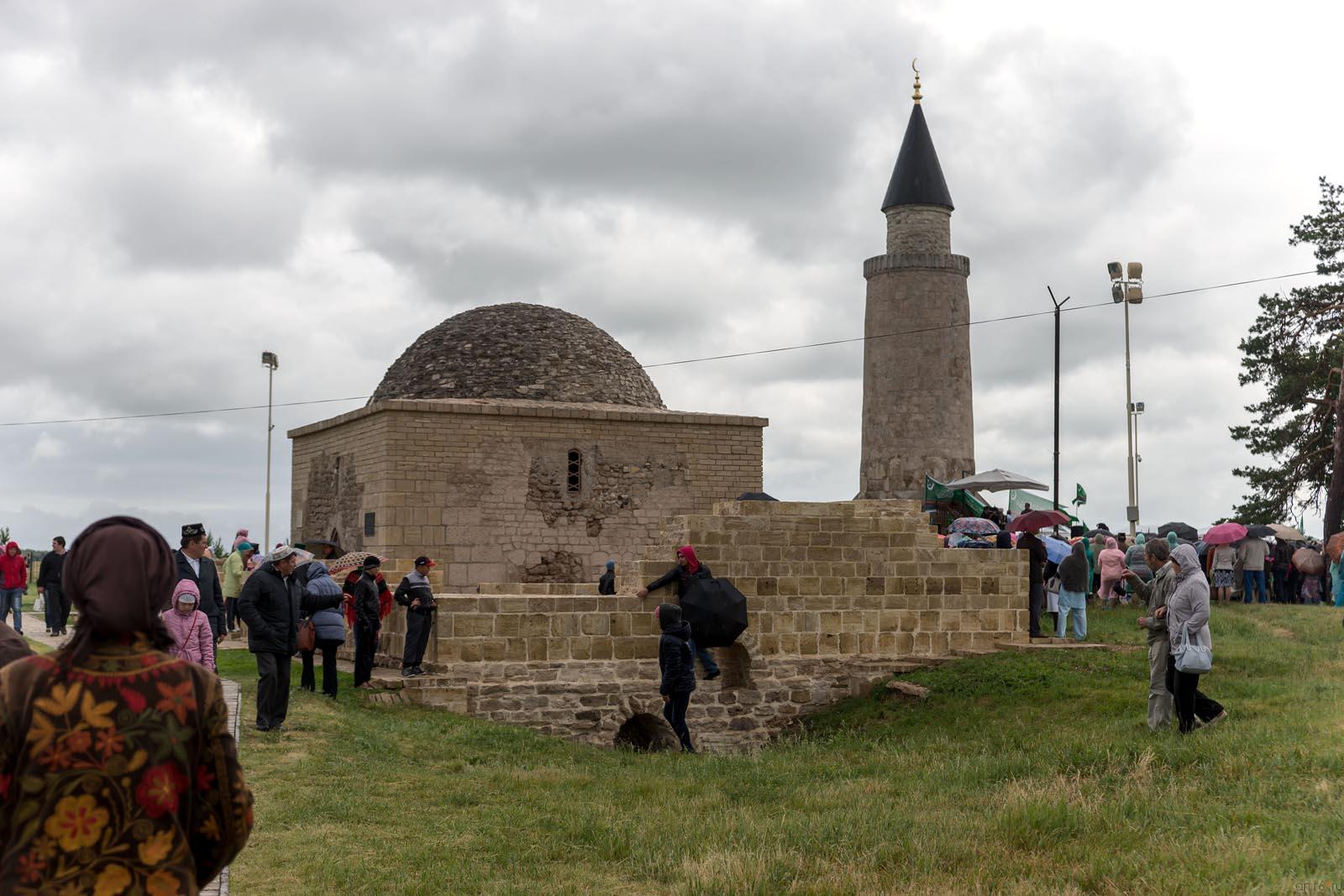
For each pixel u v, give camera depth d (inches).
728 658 887.7
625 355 1331.2
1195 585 538.6
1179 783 456.1
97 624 158.9
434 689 754.2
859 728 814.5
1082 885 340.8
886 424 1871.3
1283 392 1736.0
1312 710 572.1
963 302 1893.5
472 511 1112.2
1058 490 1450.5
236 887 349.4
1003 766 539.8
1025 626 928.9
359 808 455.2
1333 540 1101.1
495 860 391.2
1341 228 1785.2
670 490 1192.2
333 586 721.6
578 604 815.7
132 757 155.7
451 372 1239.5
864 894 340.8
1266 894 303.9
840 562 892.6
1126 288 1393.9
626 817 454.6
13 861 152.0
